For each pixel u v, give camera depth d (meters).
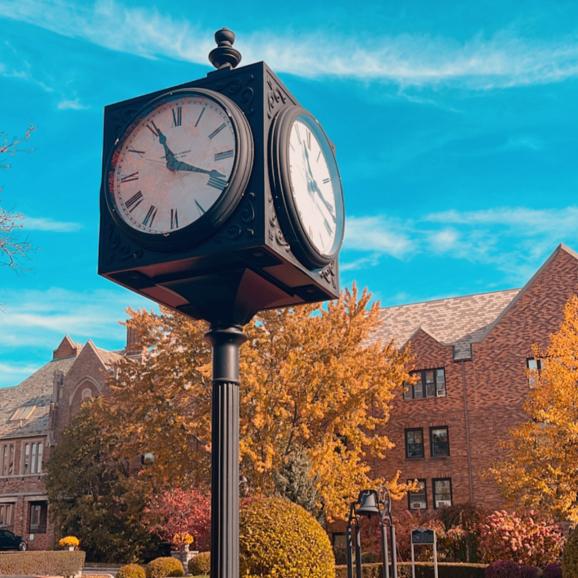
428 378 39.69
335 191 6.50
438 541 33.03
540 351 37.72
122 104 5.92
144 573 29.45
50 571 28.05
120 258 5.56
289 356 29.05
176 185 5.43
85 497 41.31
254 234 5.15
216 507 5.20
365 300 31.77
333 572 10.61
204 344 32.03
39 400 57.28
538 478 26.98
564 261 38.72
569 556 16.09
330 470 28.92
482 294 46.69
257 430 28.95
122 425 35.56
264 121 5.42
